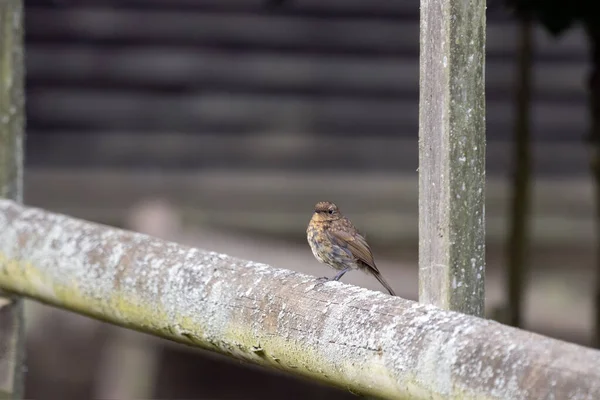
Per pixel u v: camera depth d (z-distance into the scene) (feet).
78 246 18.90
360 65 51.19
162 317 16.76
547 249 52.08
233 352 15.71
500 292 41.68
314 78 51.31
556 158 51.88
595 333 28.60
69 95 50.52
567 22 24.88
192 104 51.24
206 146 51.57
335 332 13.71
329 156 52.01
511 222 29.01
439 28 14.43
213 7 50.39
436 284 14.60
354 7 50.78
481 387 11.41
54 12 49.55
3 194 22.56
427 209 14.71
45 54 49.90
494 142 51.31
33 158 50.72
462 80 14.40
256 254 40.81
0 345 21.84
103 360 43.78
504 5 26.96
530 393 10.82
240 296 15.44
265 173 51.78
